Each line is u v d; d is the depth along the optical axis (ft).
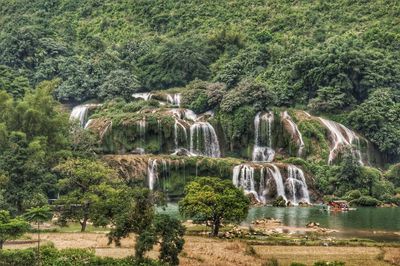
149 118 474.90
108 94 559.79
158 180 424.05
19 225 217.36
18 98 496.23
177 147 479.00
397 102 527.40
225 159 445.37
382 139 493.77
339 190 428.97
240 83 526.98
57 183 305.53
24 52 600.80
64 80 583.17
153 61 625.00
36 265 190.08
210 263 200.03
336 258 214.90
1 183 286.05
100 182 294.25
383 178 445.37
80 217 270.87
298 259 212.43
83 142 415.23
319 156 470.39
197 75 598.75
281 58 596.70
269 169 432.25
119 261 193.57
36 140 336.08
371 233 282.77
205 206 263.49
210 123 496.64
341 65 520.83
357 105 517.14
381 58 556.10
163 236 195.62
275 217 342.64
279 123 491.72
